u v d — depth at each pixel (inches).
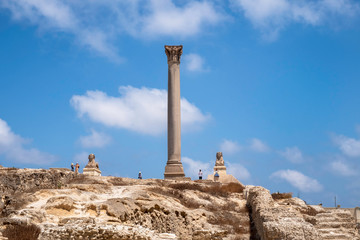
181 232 1440.7
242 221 1609.3
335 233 1398.9
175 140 2386.8
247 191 1998.0
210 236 1332.4
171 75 2465.6
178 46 2514.8
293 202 1980.8
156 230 1392.7
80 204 1333.7
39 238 1029.2
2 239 1035.3
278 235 1191.6
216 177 2363.4
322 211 1857.8
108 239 1020.5
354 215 1881.2
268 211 1414.9
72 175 2170.3
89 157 2583.7
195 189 2036.2
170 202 1654.8
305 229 1188.5
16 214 1184.8
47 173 1939.0
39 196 1408.7
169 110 2422.5
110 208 1316.4
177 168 2353.6
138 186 1861.5
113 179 2137.1
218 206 1770.4
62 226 1060.5
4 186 1688.0
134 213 1397.6
